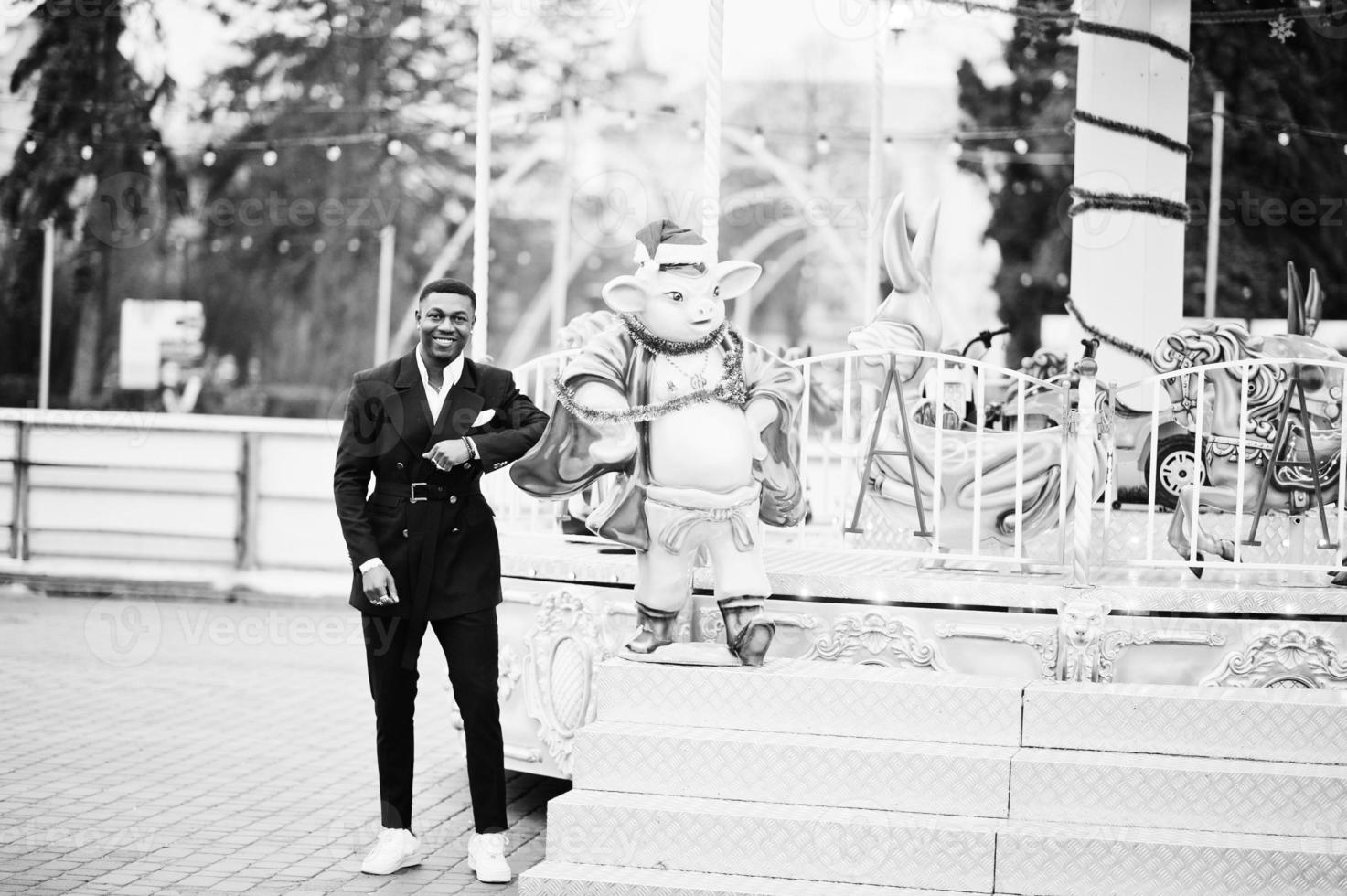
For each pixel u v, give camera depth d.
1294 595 5.68
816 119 26.94
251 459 13.15
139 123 16.05
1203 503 6.30
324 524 13.11
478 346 7.46
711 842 5.04
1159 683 5.70
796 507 5.75
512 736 6.62
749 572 5.54
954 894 4.87
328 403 21.31
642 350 5.52
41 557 13.29
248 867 5.62
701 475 5.43
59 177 15.79
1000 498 6.31
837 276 31.11
